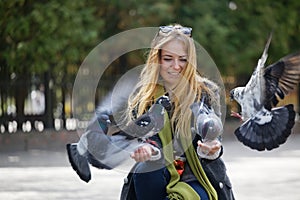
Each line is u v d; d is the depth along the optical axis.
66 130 35.38
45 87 36.84
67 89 37.19
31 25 35.22
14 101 36.44
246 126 8.28
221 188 8.38
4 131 35.72
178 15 37.88
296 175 22.39
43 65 35.69
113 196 18.19
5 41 35.66
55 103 37.06
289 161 26.53
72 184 20.39
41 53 35.22
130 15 37.94
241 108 8.41
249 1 39.94
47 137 34.88
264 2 40.28
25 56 35.50
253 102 8.26
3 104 36.03
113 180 21.02
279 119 8.16
